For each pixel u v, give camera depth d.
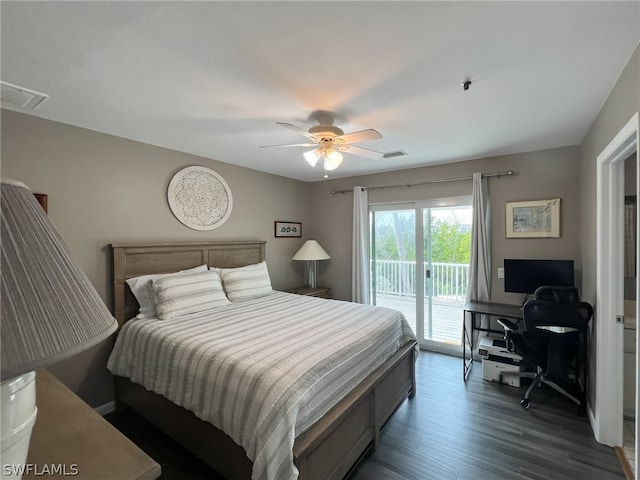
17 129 2.07
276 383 1.44
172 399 1.86
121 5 1.11
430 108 2.07
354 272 4.23
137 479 0.83
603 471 1.80
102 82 1.69
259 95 1.86
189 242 3.08
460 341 3.68
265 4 1.12
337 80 1.69
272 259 4.20
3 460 0.61
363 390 1.85
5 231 0.56
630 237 2.36
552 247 3.05
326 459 1.55
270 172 4.12
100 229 2.49
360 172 4.15
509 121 2.31
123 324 2.46
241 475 1.53
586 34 1.29
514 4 1.12
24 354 0.51
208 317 2.47
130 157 2.69
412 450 2.01
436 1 1.10
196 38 1.32
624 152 1.76
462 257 3.65
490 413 2.43
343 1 1.10
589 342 2.36
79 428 1.03
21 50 1.38
